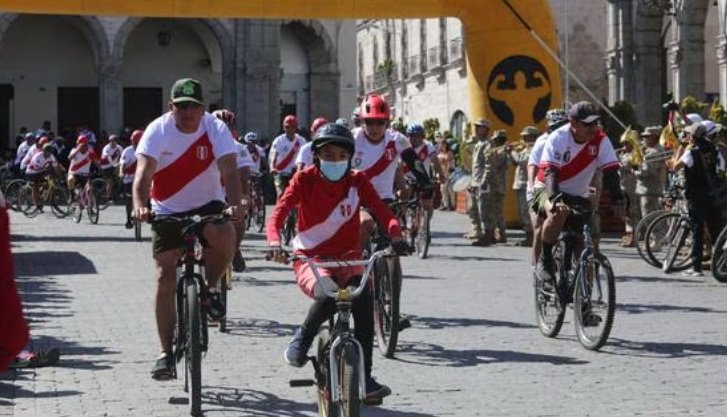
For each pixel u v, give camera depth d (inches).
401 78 3897.6
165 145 553.0
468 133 1633.9
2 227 288.5
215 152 556.4
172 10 1406.3
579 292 699.4
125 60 3270.2
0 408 546.0
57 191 2023.9
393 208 776.9
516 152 1421.0
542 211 724.7
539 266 737.6
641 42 2470.5
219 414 533.0
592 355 677.9
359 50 4498.0
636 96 2495.1
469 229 1738.4
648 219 1139.3
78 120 3233.3
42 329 781.9
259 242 1499.8
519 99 1493.6
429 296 944.9
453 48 3312.0
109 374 628.1
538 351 690.8
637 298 925.8
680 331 759.7
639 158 1341.0
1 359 286.2
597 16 2918.3
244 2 1413.6
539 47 1493.6
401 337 741.3
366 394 491.8
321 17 1432.1
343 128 515.2
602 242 1445.6
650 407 544.4
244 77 3127.5
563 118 899.4
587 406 547.5
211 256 549.0
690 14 2230.6
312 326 482.0
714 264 1026.1
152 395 575.8
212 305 550.0
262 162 2094.0
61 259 1273.4
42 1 1387.8
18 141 2837.1
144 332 767.1
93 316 840.9
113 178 2240.4
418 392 580.4
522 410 540.4
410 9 1461.6
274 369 641.0
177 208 561.6
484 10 1489.9
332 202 518.9
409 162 771.4
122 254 1337.4
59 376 623.2
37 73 3201.3
